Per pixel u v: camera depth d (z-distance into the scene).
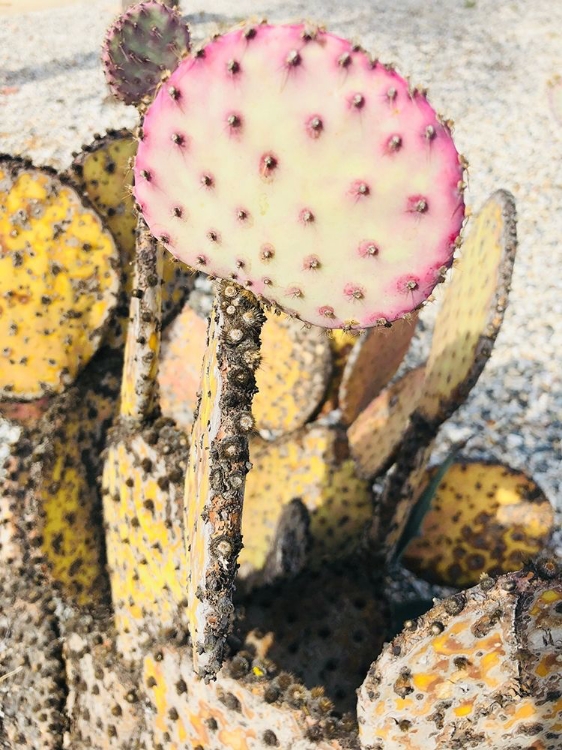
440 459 0.76
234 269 0.27
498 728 0.30
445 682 0.29
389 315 0.26
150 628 0.40
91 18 1.98
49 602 0.44
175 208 0.26
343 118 0.23
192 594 0.31
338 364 0.56
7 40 1.78
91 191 0.46
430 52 1.67
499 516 0.49
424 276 0.25
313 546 0.48
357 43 0.23
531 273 1.04
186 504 0.34
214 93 0.24
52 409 0.44
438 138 0.23
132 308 0.38
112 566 0.43
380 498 0.46
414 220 0.24
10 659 0.44
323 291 0.26
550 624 0.28
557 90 1.46
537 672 0.29
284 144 0.24
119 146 0.46
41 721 0.43
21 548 0.43
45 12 2.03
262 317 0.28
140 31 0.37
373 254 0.25
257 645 0.42
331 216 0.24
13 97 1.45
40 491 0.42
